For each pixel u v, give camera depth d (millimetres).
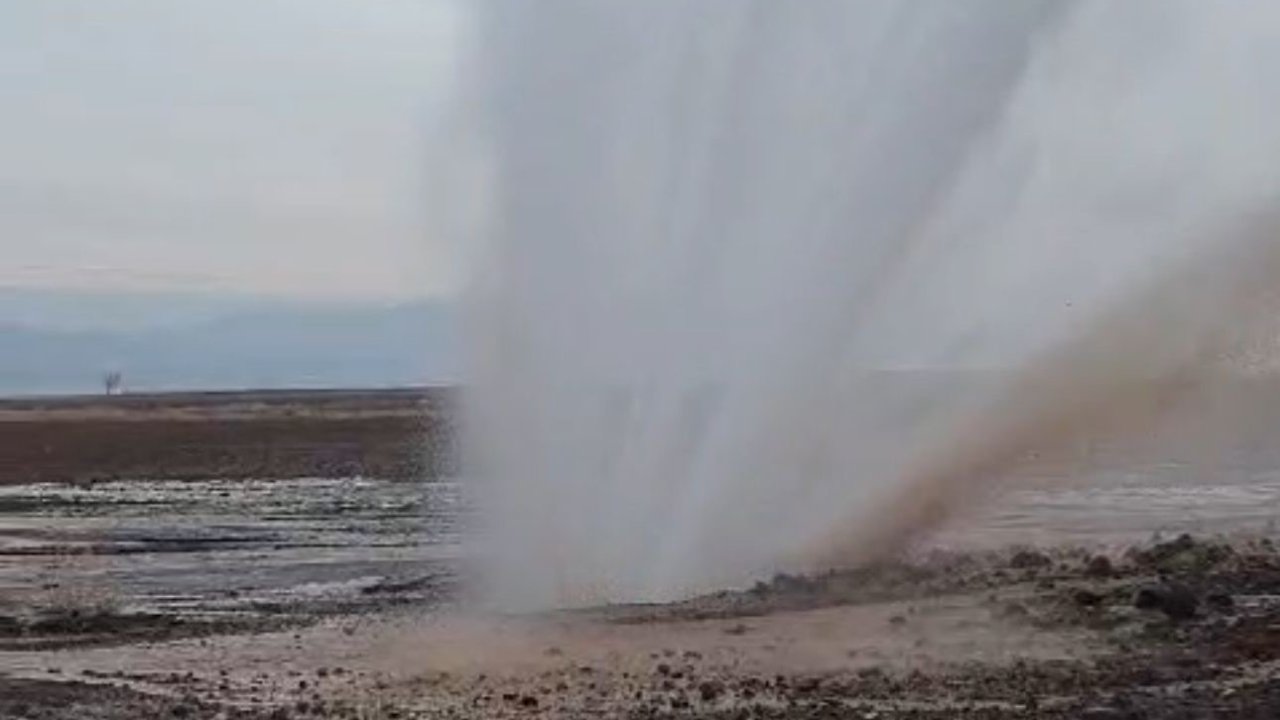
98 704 15945
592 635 18141
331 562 29062
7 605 23969
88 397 156750
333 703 15578
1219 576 20438
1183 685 15211
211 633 20672
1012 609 18531
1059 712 14258
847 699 14922
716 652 17016
